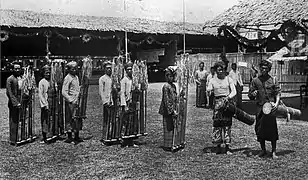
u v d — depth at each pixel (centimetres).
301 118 1248
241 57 2662
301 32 1677
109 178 642
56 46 3353
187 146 859
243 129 1049
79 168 699
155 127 1095
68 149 841
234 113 775
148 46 3581
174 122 802
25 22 2611
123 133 852
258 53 2461
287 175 648
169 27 3228
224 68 772
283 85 2436
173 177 643
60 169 694
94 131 1046
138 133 887
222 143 796
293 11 1328
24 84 880
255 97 755
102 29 2831
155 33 3061
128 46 3406
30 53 3303
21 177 650
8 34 2580
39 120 1216
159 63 3541
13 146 870
